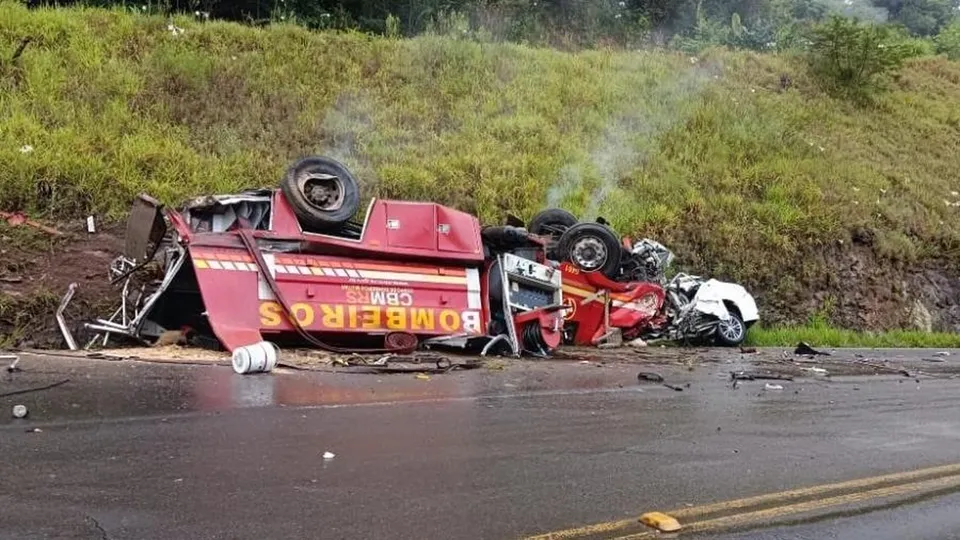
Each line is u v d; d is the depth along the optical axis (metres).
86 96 15.53
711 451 5.94
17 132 13.55
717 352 13.86
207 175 14.20
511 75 22.28
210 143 15.57
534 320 11.70
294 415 6.39
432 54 21.73
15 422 5.72
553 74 22.98
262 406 6.66
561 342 13.63
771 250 18.88
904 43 34.56
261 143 16.17
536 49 24.92
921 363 13.63
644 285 14.41
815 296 19.00
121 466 4.75
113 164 13.54
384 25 25.83
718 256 18.16
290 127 17.03
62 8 18.98
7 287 10.65
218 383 7.60
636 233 17.48
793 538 4.12
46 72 15.68
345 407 6.85
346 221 10.70
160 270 10.97
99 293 11.07
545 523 4.14
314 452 5.29
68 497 4.15
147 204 10.15
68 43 17.12
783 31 33.28
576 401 7.88
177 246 10.02
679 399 8.33
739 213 19.25
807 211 20.25
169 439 5.43
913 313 20.42
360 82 19.78
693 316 14.91
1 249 11.23
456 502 4.40
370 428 6.09
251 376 8.09
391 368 9.20
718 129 22.67
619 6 35.59
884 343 18.06
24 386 6.93
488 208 16.55
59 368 7.85
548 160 18.53
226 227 10.27
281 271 10.07
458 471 5.02
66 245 11.81
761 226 19.16
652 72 25.34
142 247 10.29
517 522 4.13
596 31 32.97
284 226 10.33
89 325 9.93
